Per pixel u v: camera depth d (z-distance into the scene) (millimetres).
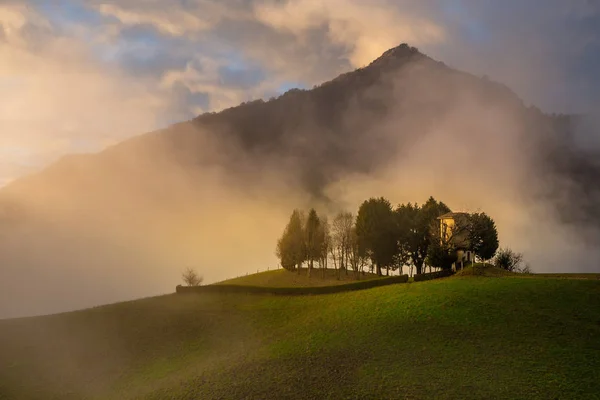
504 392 52906
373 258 141625
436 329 72625
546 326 69938
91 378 73125
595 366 57250
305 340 75750
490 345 65438
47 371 76125
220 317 94000
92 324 95188
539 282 89625
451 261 122875
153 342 84562
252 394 58375
